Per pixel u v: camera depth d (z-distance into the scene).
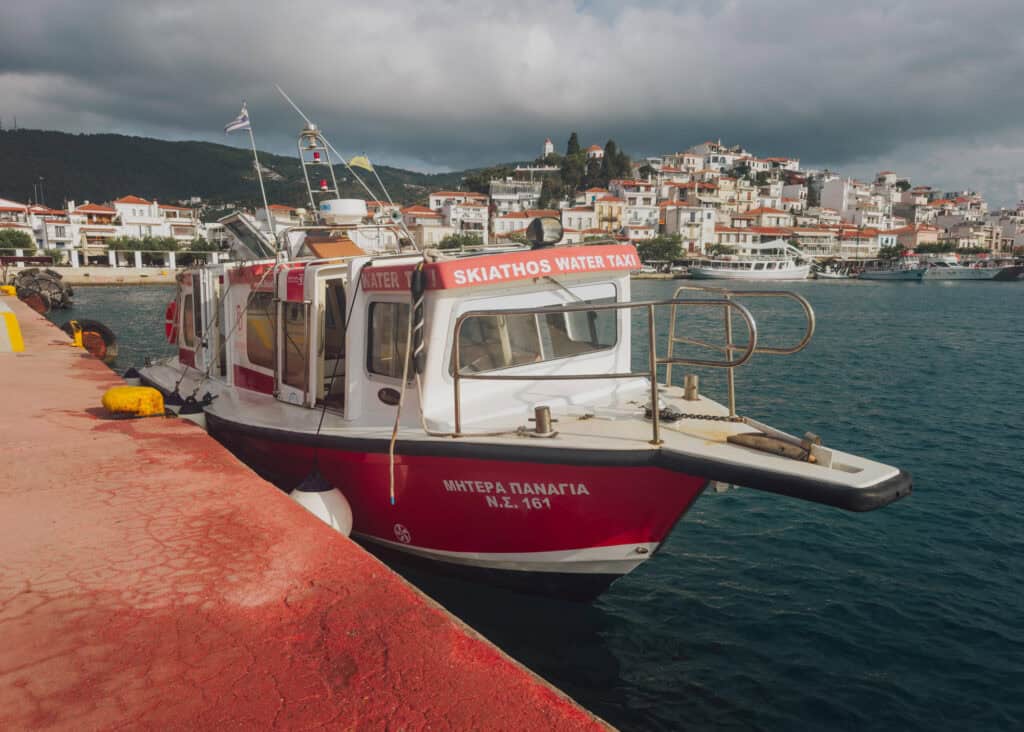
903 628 6.48
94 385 8.53
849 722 5.11
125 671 2.40
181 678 2.36
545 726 2.09
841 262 125.31
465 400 5.48
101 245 93.31
